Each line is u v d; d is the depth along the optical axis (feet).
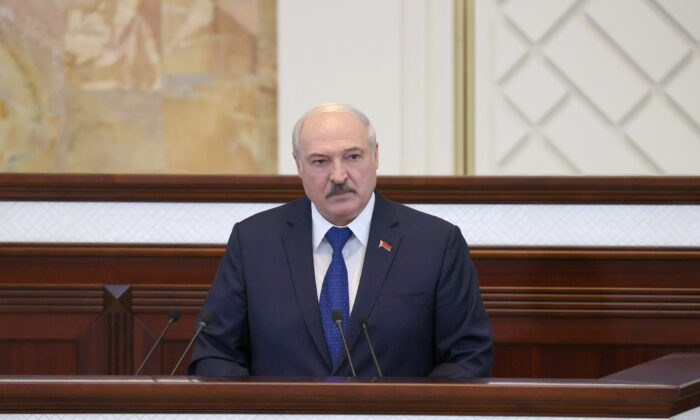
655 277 35.19
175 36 56.75
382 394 19.99
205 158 57.00
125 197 35.58
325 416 20.29
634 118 54.85
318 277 29.12
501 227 35.27
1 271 36.06
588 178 34.60
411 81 55.42
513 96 55.72
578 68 55.06
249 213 35.60
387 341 27.96
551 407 20.15
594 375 35.27
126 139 56.90
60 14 56.54
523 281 35.35
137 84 56.85
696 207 35.04
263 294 28.81
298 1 55.06
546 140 55.57
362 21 55.06
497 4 55.72
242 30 56.70
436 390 20.01
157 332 35.88
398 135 55.11
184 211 35.78
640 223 35.14
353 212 28.22
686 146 54.49
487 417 20.26
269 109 56.85
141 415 20.44
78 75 56.75
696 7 53.98
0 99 56.49
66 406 20.43
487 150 56.03
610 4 54.54
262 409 20.27
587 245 35.19
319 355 28.07
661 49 54.34
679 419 21.13
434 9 55.47
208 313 27.58
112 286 35.91
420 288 28.35
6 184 35.24
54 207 35.91
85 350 35.96
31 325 36.01
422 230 29.14
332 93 55.11
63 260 36.04
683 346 35.06
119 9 56.70
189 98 56.90
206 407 20.33
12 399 20.34
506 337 35.29
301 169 28.58
